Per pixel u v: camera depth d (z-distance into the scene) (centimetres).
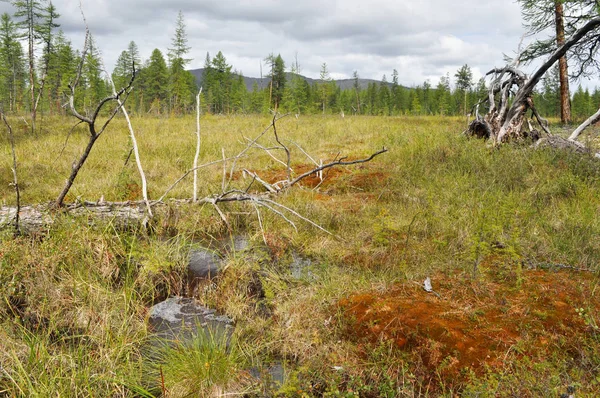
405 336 333
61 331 376
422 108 6538
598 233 491
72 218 525
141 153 1053
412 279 417
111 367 318
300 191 746
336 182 802
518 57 1112
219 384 316
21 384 283
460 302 369
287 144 1202
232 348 352
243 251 523
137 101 4716
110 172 858
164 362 342
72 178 530
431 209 602
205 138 1298
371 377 310
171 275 477
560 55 935
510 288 387
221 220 616
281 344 359
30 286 411
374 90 6931
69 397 286
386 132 1341
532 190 671
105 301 404
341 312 372
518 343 306
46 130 1466
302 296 411
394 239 534
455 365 303
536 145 918
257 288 453
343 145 1209
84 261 462
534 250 468
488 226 466
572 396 257
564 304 354
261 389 315
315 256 525
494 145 944
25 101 4109
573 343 309
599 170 746
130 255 472
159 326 402
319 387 311
